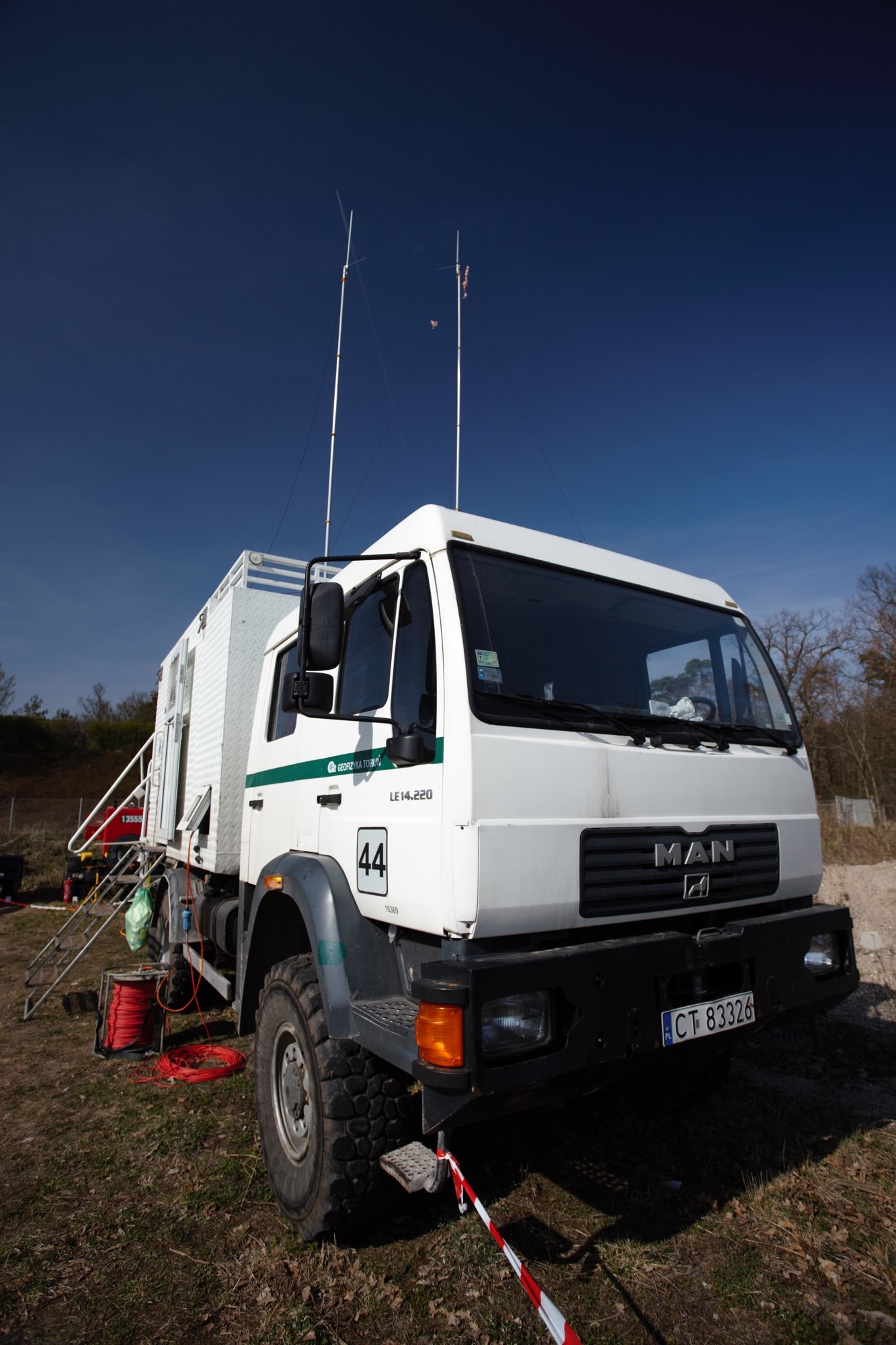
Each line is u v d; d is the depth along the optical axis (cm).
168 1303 266
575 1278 273
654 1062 268
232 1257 292
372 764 307
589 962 240
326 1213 271
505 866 242
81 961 852
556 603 310
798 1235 296
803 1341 243
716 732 335
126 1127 409
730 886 304
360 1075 281
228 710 533
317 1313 258
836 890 1022
